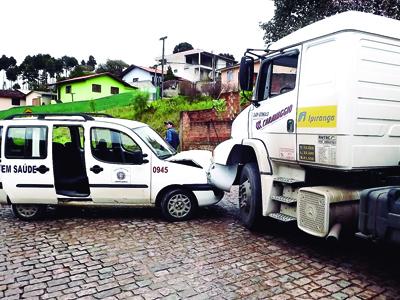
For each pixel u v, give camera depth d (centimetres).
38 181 651
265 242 548
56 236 580
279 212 551
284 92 523
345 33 422
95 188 648
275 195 547
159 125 2069
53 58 8850
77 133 709
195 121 1550
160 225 636
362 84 423
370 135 431
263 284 409
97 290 398
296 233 593
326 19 466
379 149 438
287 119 508
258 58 590
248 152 638
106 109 3022
